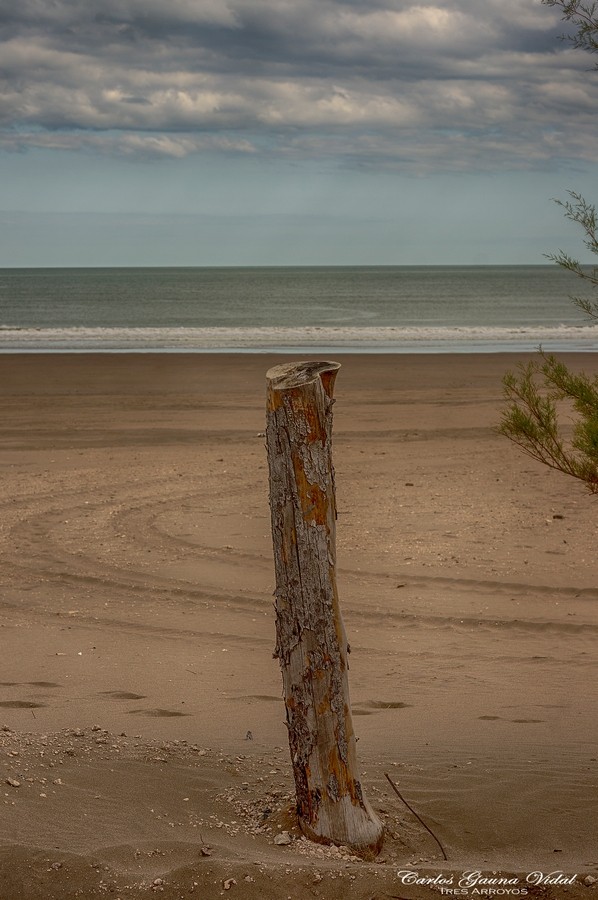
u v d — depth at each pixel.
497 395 24.25
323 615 3.68
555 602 8.34
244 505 12.65
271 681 6.45
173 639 7.50
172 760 4.65
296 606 3.69
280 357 33.62
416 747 5.09
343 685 3.73
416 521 11.59
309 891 3.28
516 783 4.50
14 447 17.75
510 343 41.28
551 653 7.05
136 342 41.94
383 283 144.50
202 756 4.76
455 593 8.66
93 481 14.38
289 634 3.72
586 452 4.79
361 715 5.76
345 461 15.95
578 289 114.56
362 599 8.52
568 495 12.98
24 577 9.36
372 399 23.78
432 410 21.92
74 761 4.48
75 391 25.69
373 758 4.89
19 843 3.52
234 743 5.07
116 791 4.17
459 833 3.98
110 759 4.57
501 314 66.44
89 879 3.30
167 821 3.92
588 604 8.26
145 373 29.30
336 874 3.35
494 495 13.09
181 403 23.56
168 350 38.41
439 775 4.62
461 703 5.97
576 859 3.72
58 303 87.50
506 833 3.98
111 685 6.30
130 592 8.84
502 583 8.90
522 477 14.32
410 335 45.62
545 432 5.00
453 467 15.30
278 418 3.63
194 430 19.62
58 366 30.78
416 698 6.10
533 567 9.42
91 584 9.10
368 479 14.40
